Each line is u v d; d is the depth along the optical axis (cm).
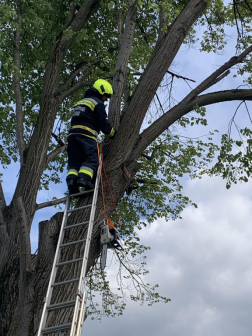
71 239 458
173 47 588
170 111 593
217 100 618
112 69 838
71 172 461
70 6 751
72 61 862
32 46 815
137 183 837
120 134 529
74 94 863
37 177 561
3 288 506
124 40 635
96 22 867
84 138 479
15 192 555
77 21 686
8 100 698
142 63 862
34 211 553
